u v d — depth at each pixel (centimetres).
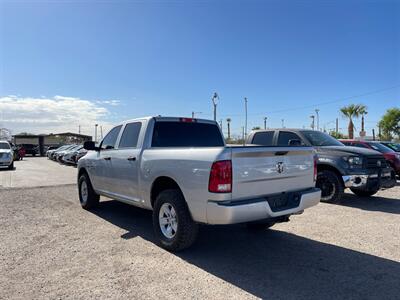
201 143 596
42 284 359
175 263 421
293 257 446
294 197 462
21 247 479
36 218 657
